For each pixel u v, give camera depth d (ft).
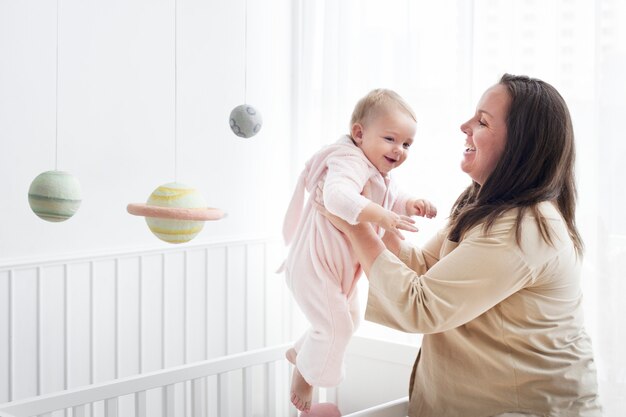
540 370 4.58
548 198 4.59
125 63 7.84
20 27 7.00
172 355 8.45
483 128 4.73
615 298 6.46
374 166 5.22
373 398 7.25
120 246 7.91
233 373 8.83
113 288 7.89
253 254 9.25
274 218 9.52
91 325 7.72
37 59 7.13
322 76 8.59
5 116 6.95
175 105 8.33
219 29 8.74
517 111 4.57
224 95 8.85
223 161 8.89
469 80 7.43
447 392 4.89
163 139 8.23
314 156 5.39
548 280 4.56
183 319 8.54
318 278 5.35
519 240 4.37
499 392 4.66
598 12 6.49
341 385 7.47
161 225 6.07
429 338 5.05
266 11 9.27
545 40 7.05
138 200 8.04
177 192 6.13
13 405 4.97
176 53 8.30
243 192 9.13
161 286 8.32
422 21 7.86
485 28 7.39
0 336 7.07
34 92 7.14
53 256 7.34
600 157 6.48
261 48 9.23
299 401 5.79
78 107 7.48
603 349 6.46
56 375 7.48
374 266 4.65
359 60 8.37
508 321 4.64
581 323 4.85
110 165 7.77
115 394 5.51
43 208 5.86
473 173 4.88
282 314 9.55
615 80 6.45
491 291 4.35
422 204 5.48
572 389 4.61
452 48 7.66
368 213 4.56
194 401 6.09
